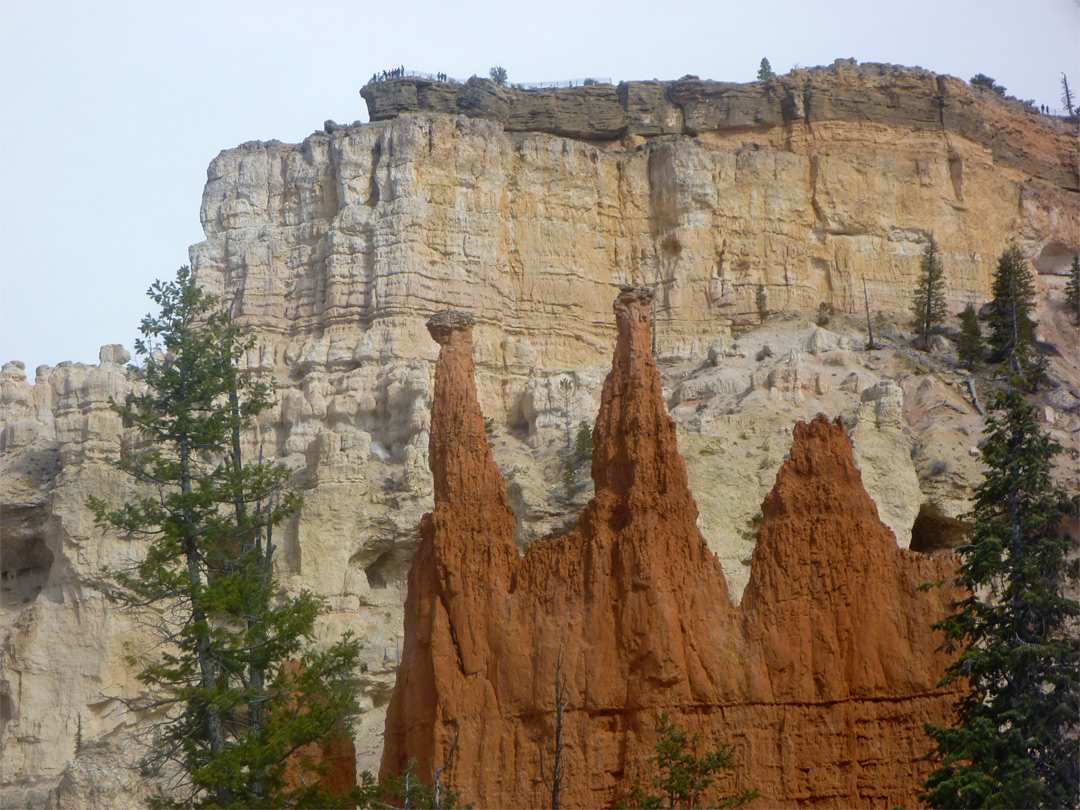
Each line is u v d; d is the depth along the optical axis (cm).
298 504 8069
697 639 6028
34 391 11875
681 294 12594
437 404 6588
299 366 11706
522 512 10338
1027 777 5388
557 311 12331
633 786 5684
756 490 10075
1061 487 9875
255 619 7162
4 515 10931
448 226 12150
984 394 11525
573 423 11344
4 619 10731
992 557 5862
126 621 10206
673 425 6375
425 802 5706
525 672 6097
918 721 5934
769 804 5806
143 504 7719
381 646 9969
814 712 5950
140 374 8556
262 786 6425
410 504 10469
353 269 11994
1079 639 6034
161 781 8350
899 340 12419
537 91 13712
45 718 10000
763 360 11656
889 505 10056
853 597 6112
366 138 12419
